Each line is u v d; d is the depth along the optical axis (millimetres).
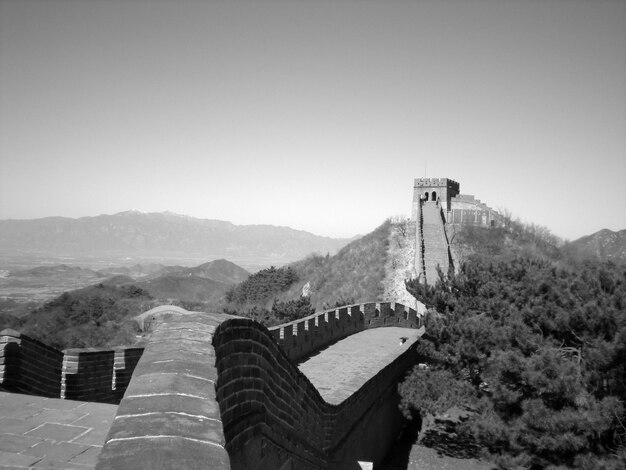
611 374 13234
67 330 39906
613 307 13859
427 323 18578
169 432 3037
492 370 14977
